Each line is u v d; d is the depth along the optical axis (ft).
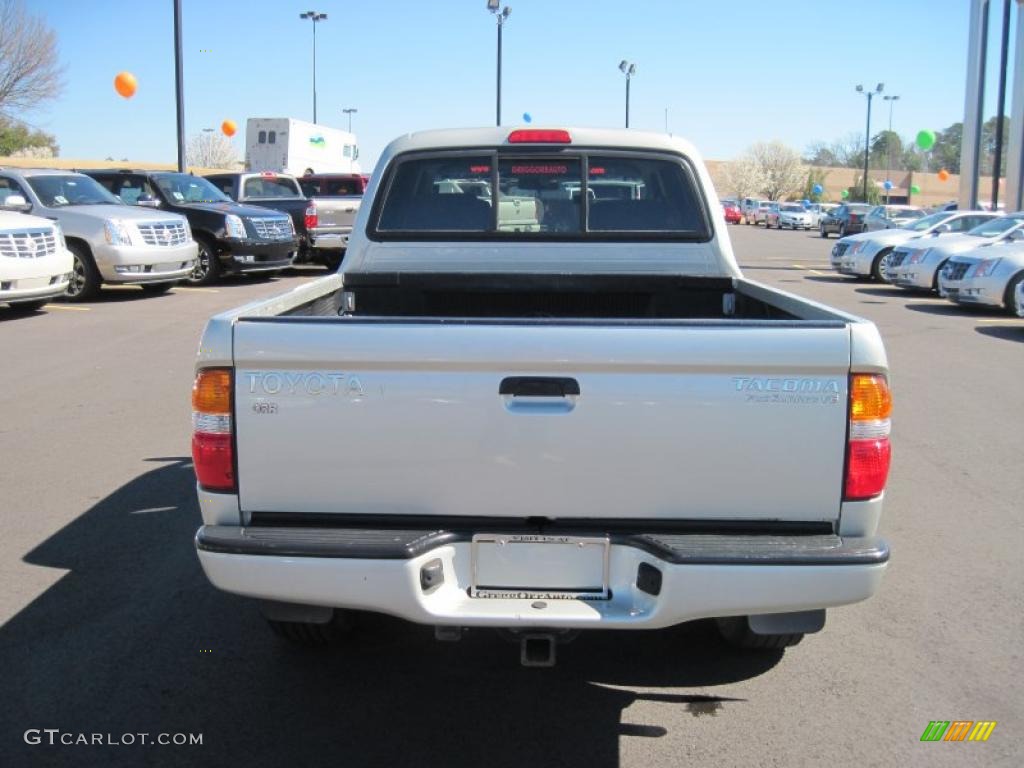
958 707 11.94
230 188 66.03
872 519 9.91
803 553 9.41
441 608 9.69
